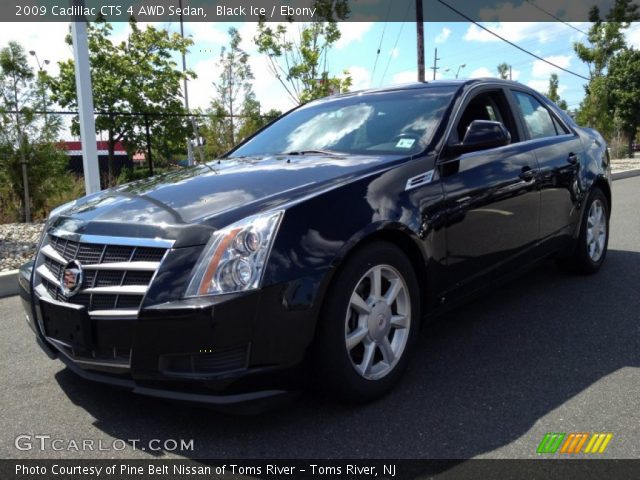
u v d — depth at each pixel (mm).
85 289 2516
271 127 4316
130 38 15211
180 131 14898
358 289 2721
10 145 8688
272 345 2363
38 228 8141
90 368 2551
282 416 2670
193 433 2564
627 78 35750
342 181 2752
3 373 3330
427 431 2500
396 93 3920
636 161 22750
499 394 2824
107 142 14664
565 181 4309
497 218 3498
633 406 2658
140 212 2650
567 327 3729
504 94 4066
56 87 14461
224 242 2342
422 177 3021
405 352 2896
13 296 5215
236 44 17781
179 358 2336
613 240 6441
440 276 3090
